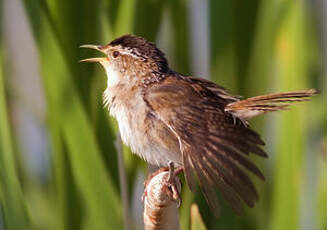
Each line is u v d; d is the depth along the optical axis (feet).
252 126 10.75
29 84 10.87
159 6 10.68
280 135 10.68
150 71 10.60
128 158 10.67
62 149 10.59
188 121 10.46
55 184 10.69
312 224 10.78
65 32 10.66
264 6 10.69
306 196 10.78
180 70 10.78
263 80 10.71
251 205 10.32
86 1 10.66
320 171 10.78
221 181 10.36
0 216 10.63
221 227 10.68
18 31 10.91
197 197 10.69
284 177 10.68
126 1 10.65
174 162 10.53
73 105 10.56
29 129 10.93
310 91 10.45
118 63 10.62
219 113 10.47
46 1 10.60
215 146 10.39
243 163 10.34
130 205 10.68
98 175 10.58
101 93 10.70
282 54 10.68
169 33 10.80
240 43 10.71
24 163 10.77
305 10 10.74
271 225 10.70
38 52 10.55
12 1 10.93
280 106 10.46
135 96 10.55
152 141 10.52
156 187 10.37
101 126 10.68
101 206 10.58
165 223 10.39
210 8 10.69
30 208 10.69
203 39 11.00
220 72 10.70
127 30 10.66
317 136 10.77
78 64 10.67
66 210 10.59
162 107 10.50
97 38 10.69
